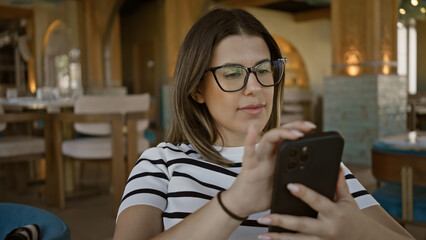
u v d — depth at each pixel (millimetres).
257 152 533
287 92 10609
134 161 3355
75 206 3619
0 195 4031
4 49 13844
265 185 540
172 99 897
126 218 745
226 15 824
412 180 2221
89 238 2834
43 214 1043
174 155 858
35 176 4789
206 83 827
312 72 11867
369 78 5363
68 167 4008
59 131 3453
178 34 7641
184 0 7559
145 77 11727
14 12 11031
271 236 531
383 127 5410
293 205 541
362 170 4922
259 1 9047
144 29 11469
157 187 817
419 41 10500
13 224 1060
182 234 566
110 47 9359
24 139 3625
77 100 3318
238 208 544
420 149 2283
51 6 10273
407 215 2219
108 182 4555
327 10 10789
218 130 886
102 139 3598
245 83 784
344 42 5605
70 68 9852
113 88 9344
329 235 516
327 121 5801
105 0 9117
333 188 561
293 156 524
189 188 802
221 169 833
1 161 3344
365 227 536
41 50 10883
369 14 5340
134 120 3342
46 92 5465
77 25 9359
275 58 871
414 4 6520
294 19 11500
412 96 9875
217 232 553
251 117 793
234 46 795
